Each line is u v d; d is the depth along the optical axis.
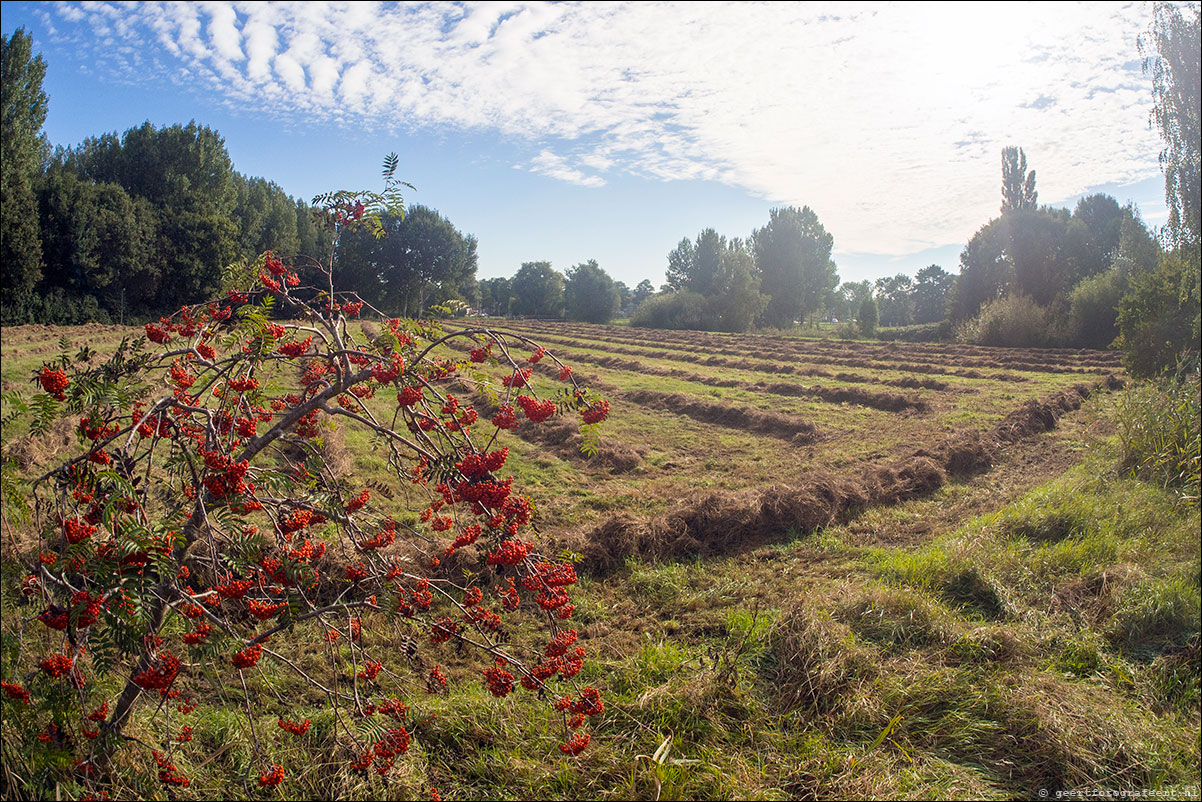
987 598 5.41
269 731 3.63
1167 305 14.20
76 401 2.64
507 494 2.86
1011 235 42.56
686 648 4.79
